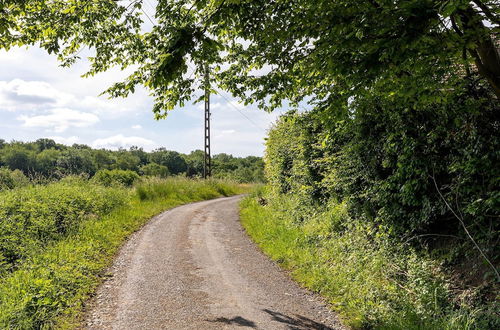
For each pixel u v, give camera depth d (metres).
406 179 6.57
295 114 8.34
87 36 6.68
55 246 8.29
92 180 17.16
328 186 10.05
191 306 5.64
